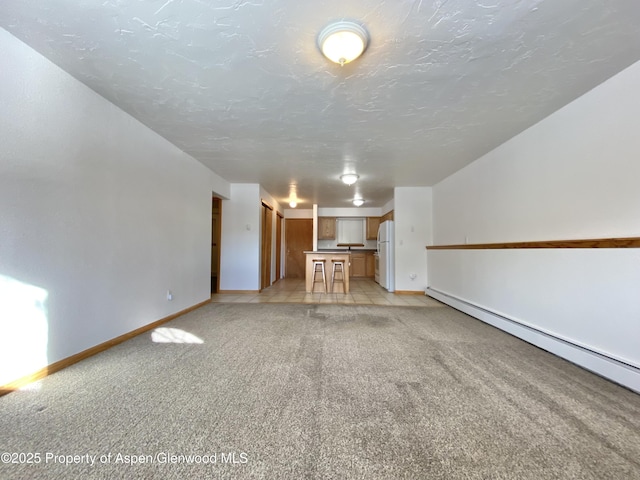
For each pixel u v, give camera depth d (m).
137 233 2.96
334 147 3.64
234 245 5.90
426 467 1.21
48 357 2.03
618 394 1.82
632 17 1.58
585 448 1.32
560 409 1.65
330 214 8.84
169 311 3.57
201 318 3.73
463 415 1.58
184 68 2.06
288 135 3.26
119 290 2.71
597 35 1.72
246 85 2.27
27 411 1.58
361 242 9.25
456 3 1.49
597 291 2.18
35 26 1.67
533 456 1.27
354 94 2.39
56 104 2.07
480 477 1.16
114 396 1.75
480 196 3.98
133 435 1.39
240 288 5.90
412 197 5.96
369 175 5.05
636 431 1.45
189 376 2.04
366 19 1.60
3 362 1.76
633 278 1.94
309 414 1.58
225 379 1.99
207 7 1.52
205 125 3.02
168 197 3.51
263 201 6.27
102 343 2.51
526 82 2.21
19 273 1.84
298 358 2.38
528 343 2.79
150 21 1.62
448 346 2.71
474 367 2.23
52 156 2.05
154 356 2.40
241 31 1.70
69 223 2.19
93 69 2.09
